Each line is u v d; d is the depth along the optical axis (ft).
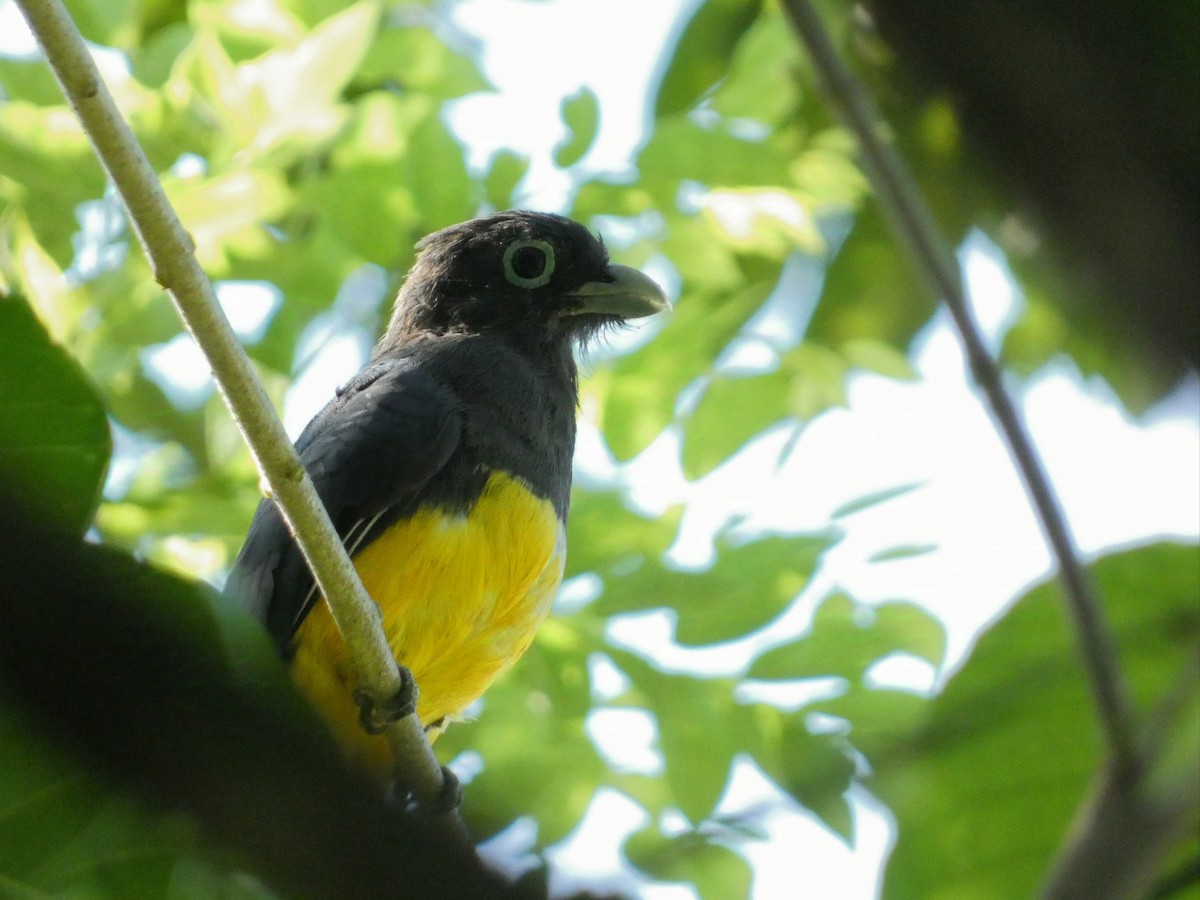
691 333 47.06
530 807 42.55
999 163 11.29
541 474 33.78
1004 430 28.04
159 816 16.87
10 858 16.56
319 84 43.01
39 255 43.27
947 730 32.53
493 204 45.29
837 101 28.17
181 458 47.96
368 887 18.29
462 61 47.16
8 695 15.98
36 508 15.80
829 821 35.63
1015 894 33.22
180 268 19.90
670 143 45.78
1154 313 11.37
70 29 17.95
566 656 42.22
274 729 17.17
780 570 41.60
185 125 43.83
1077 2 10.52
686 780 40.37
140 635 16.20
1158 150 10.64
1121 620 33.65
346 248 45.32
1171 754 26.68
